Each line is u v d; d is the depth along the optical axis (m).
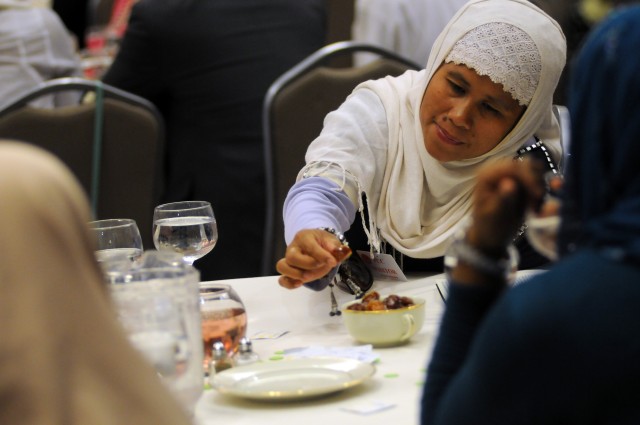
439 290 2.65
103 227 2.83
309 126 4.26
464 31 3.13
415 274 3.33
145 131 4.64
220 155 4.96
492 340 1.29
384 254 3.11
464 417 1.33
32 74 5.64
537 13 3.14
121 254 2.62
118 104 4.60
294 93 4.22
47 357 1.01
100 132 4.58
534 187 1.44
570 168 1.39
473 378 1.32
